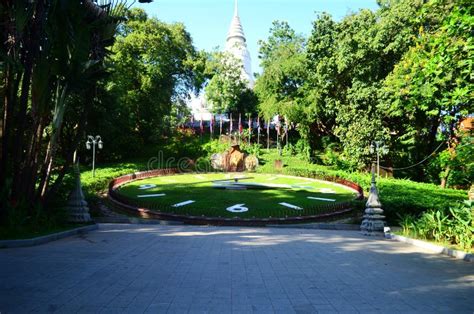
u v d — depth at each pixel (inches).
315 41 1393.9
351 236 569.0
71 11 493.0
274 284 253.3
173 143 1937.7
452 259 359.3
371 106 1249.4
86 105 588.1
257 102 2142.0
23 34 484.7
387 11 1174.3
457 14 377.1
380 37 1123.3
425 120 1207.6
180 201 912.9
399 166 1371.8
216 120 2379.4
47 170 539.2
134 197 962.1
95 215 801.6
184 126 2207.2
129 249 384.5
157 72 1781.5
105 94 1283.2
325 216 787.4
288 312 196.2
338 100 1400.1
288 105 1732.3
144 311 193.9
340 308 203.9
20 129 487.5
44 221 490.9
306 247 427.5
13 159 487.5
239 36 2736.2
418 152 1346.0
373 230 594.6
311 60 1459.2
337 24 1305.4
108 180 1154.7
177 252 370.9
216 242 450.6
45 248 386.3
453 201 746.8
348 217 808.9
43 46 496.4
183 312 193.2
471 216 429.4
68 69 506.3
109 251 370.6
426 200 759.7
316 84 1517.0
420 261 347.6
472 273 296.2
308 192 1077.1
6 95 485.1
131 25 1744.6
